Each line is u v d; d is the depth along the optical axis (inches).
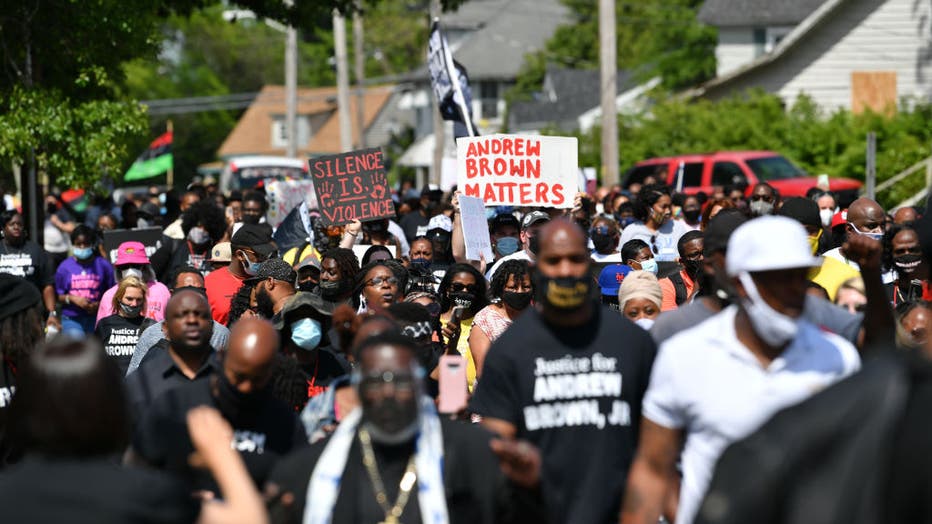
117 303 674.2
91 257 924.6
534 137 767.1
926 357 217.6
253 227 715.4
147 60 1263.5
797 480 214.2
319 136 5378.9
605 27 1729.8
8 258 930.7
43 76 1237.1
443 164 1371.8
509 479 319.3
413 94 4901.6
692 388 324.2
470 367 583.8
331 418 394.3
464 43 4933.6
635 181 1861.5
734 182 1587.1
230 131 5723.4
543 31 5049.2
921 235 345.4
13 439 249.9
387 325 362.3
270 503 321.1
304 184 1208.8
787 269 310.3
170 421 362.0
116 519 236.1
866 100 2466.8
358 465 319.9
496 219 791.1
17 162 1158.3
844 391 217.5
